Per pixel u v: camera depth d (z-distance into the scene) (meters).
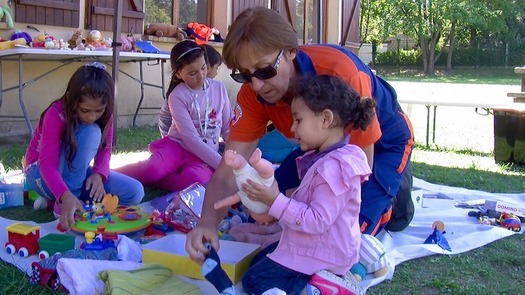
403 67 32.44
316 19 7.10
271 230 2.91
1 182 3.79
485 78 26.41
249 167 2.10
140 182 3.85
